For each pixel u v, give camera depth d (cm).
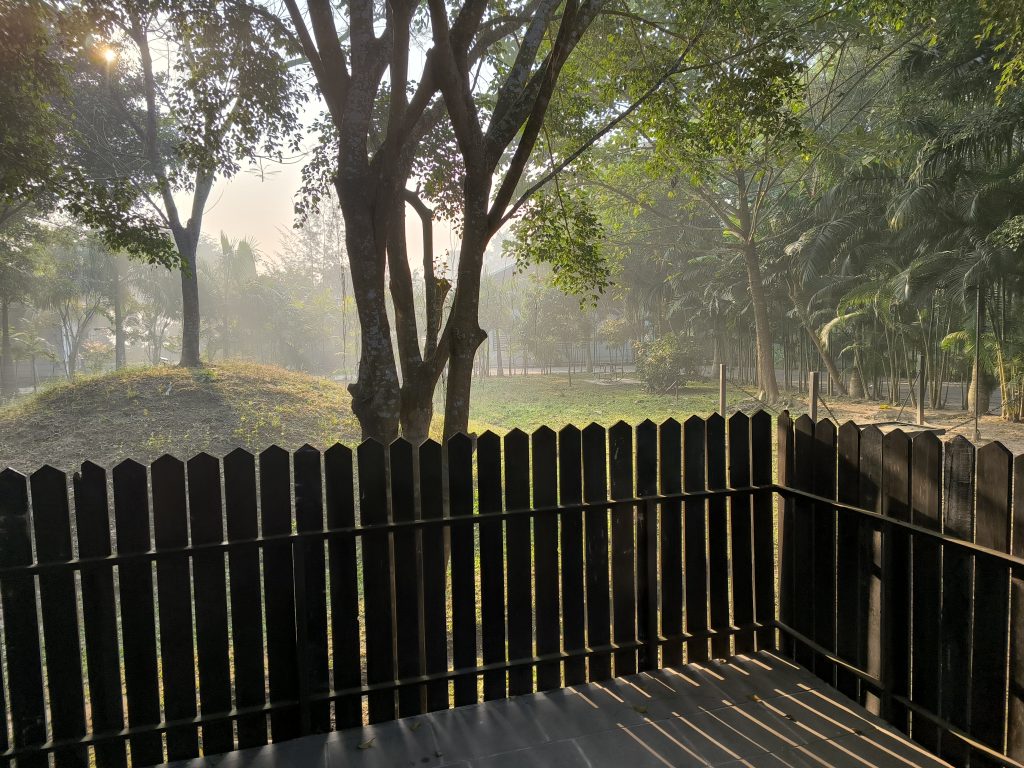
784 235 2381
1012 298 1636
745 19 681
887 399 2370
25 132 824
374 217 593
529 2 761
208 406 1395
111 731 296
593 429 362
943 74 1534
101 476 287
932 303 1886
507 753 302
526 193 630
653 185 2127
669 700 346
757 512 403
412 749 307
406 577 338
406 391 612
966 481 271
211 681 310
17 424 1278
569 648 364
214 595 307
